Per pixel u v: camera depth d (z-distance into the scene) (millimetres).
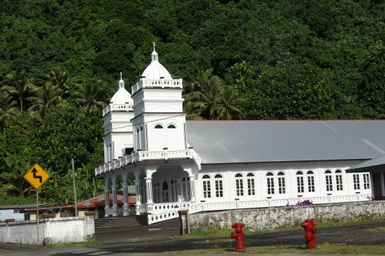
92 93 92438
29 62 107250
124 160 55938
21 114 92125
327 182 57594
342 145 59969
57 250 27375
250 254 19484
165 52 111438
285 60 103312
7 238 36719
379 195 47812
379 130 64500
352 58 111062
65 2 124062
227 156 54750
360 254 17750
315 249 19547
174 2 127312
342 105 98375
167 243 28391
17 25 113875
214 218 34281
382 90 99000
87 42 114812
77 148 81000
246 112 86000
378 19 123500
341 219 35656
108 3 124875
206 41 112500
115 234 40219
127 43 111500
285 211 34750
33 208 61469
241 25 115438
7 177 79188
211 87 88125
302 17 122875
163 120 54375
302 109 86250
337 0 129375
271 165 55906
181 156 52688
